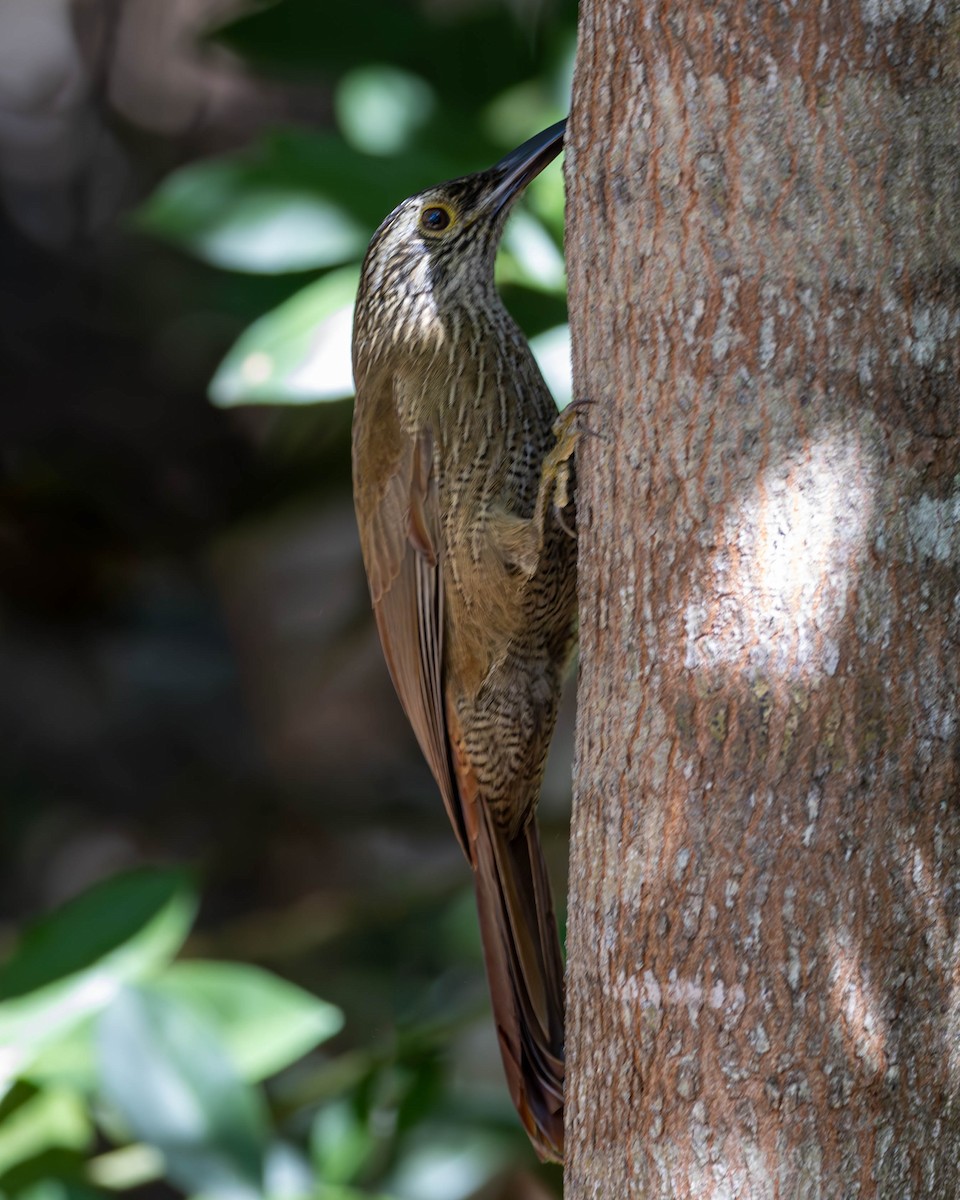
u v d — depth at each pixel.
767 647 4.44
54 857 13.95
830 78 4.49
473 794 7.31
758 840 4.42
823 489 4.44
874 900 4.36
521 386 7.27
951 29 4.50
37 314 13.95
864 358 4.45
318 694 14.84
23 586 13.73
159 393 13.97
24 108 14.67
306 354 7.53
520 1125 9.28
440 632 7.30
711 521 4.55
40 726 14.04
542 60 9.68
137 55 14.86
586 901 4.83
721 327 4.56
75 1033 7.39
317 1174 8.25
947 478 4.46
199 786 14.41
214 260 7.99
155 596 14.34
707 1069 4.41
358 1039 11.90
